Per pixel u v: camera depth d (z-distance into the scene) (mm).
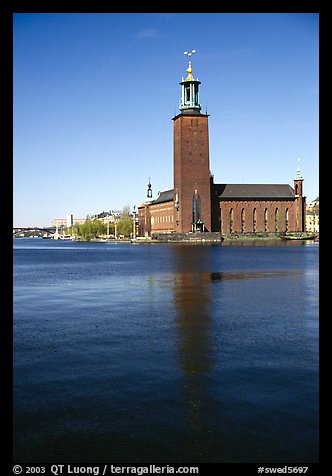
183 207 171625
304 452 11867
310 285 43562
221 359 18922
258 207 195375
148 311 30047
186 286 43562
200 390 15547
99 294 38875
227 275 54219
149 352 20031
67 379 16719
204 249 133375
